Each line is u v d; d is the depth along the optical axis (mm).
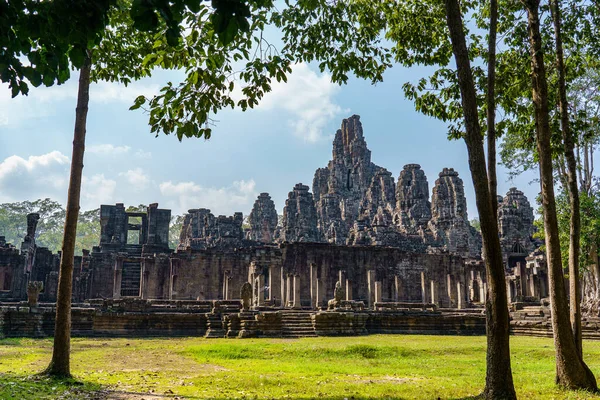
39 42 8500
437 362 22156
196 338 34281
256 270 54812
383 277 63594
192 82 13000
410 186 86000
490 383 11945
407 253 65625
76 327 36344
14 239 130250
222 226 74875
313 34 16109
